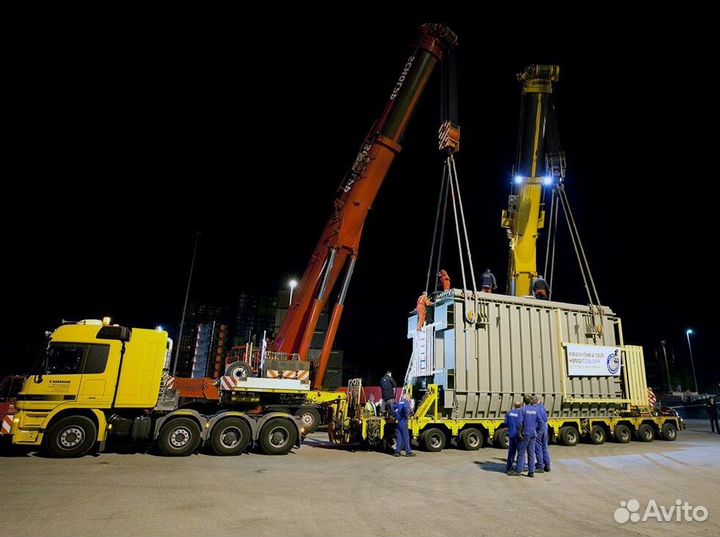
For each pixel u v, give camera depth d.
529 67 18.80
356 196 18.34
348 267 18.41
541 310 16.41
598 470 10.76
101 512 6.34
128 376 11.45
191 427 11.81
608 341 17.45
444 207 16.66
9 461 10.08
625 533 5.96
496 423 14.84
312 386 18.08
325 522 6.15
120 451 12.06
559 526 6.21
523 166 18.69
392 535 5.68
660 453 13.97
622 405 17.27
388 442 14.27
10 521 5.84
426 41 18.52
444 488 8.51
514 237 18.84
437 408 14.45
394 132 18.64
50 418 10.73
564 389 15.95
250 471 9.81
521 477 9.73
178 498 7.22
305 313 18.30
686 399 39.66
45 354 11.07
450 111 15.99
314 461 11.59
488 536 5.72
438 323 15.63
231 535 5.52
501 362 15.27
